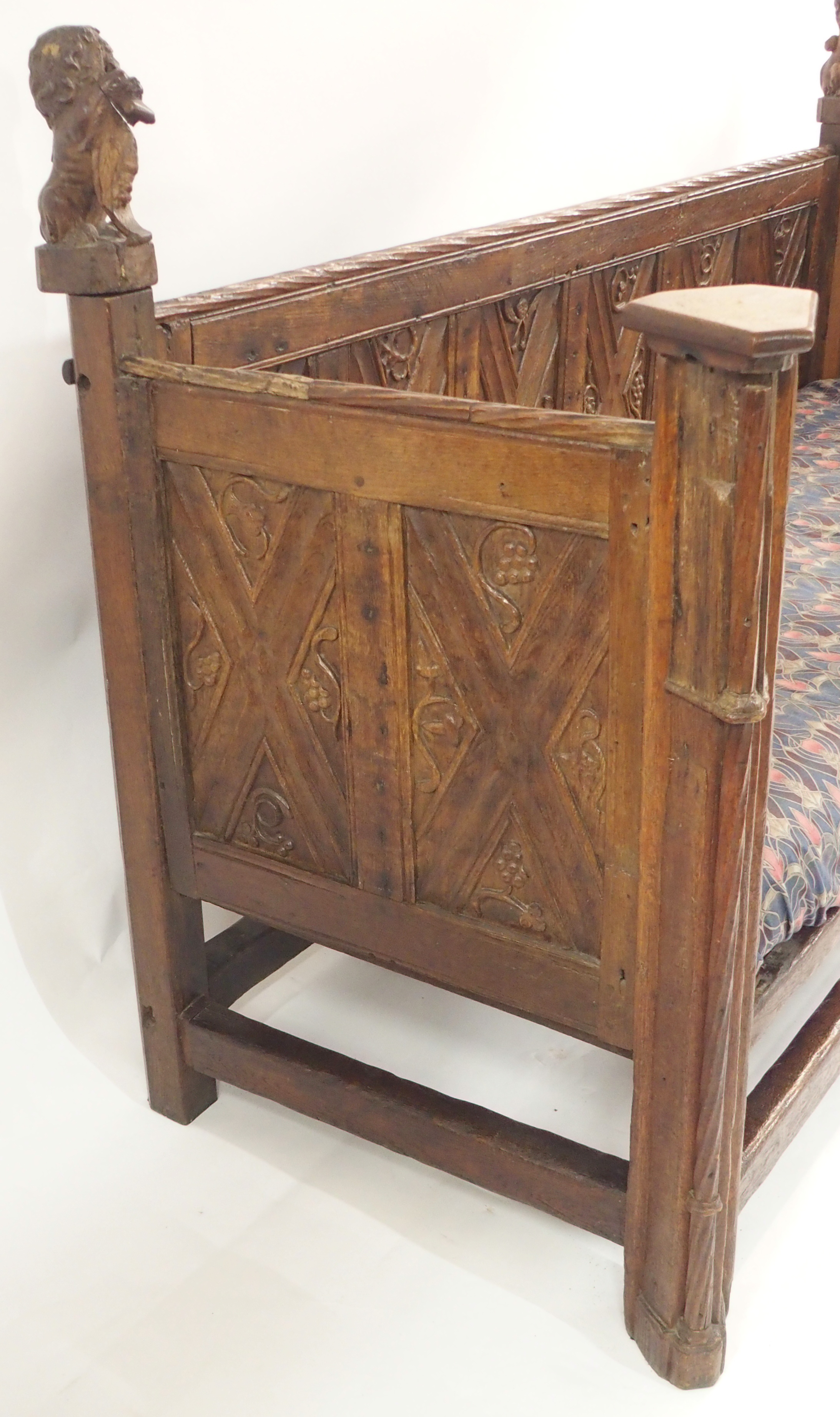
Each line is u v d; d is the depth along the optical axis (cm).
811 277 330
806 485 292
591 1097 219
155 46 201
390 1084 195
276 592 173
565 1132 211
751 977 156
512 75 258
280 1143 212
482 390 237
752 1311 182
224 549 175
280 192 225
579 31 269
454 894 176
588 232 246
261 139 219
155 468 175
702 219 277
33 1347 178
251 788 190
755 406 124
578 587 148
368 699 171
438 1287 187
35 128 193
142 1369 175
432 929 179
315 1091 199
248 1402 170
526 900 170
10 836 223
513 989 175
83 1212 198
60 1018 232
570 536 146
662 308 127
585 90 275
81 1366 175
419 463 153
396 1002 241
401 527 158
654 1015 159
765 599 134
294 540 168
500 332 237
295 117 223
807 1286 186
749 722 137
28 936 228
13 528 207
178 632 185
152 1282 187
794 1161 206
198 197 213
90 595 222
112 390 172
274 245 227
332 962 253
